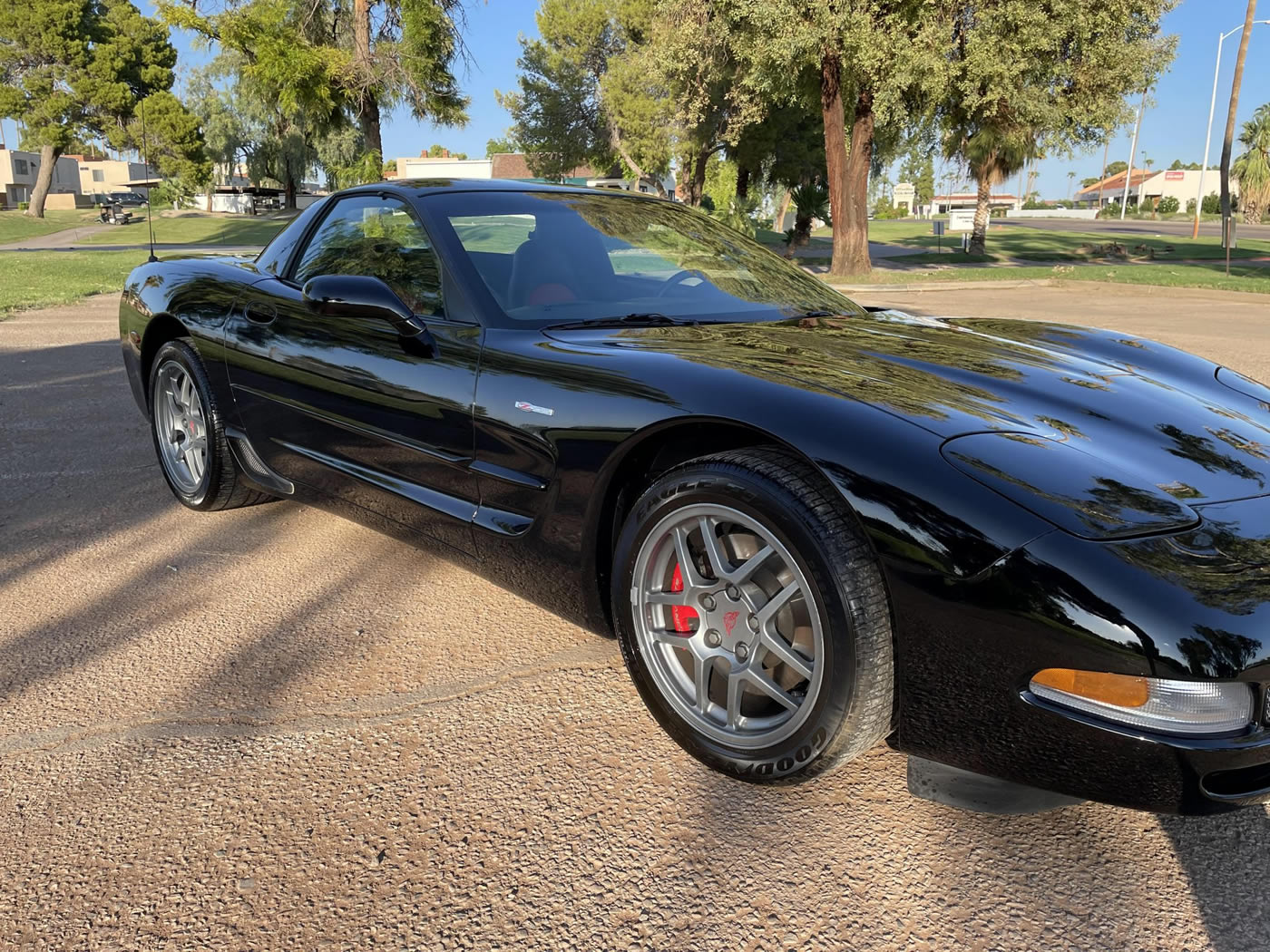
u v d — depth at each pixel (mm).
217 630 2729
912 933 1582
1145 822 1894
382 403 2688
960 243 39688
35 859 1757
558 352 2293
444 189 3000
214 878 1708
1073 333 2980
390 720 2252
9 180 72625
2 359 7391
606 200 3232
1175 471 1854
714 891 1679
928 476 1678
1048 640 1548
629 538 2084
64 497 3973
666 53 21766
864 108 20234
